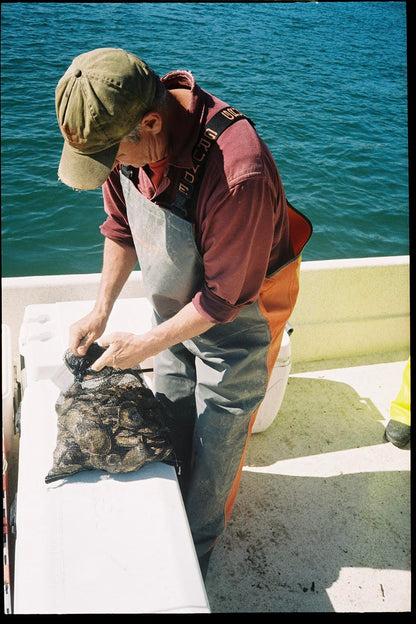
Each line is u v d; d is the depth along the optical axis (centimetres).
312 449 273
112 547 142
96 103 122
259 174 134
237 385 179
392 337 338
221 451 187
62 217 667
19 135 815
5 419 209
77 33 1277
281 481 254
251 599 206
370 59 1545
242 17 1720
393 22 2031
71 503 152
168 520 150
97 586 133
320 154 940
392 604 207
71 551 140
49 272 593
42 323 221
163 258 161
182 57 1252
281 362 243
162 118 134
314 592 210
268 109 1077
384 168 920
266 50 1438
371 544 230
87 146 128
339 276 305
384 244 734
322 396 306
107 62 124
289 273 171
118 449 158
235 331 171
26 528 145
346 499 248
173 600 131
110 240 188
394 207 816
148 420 167
